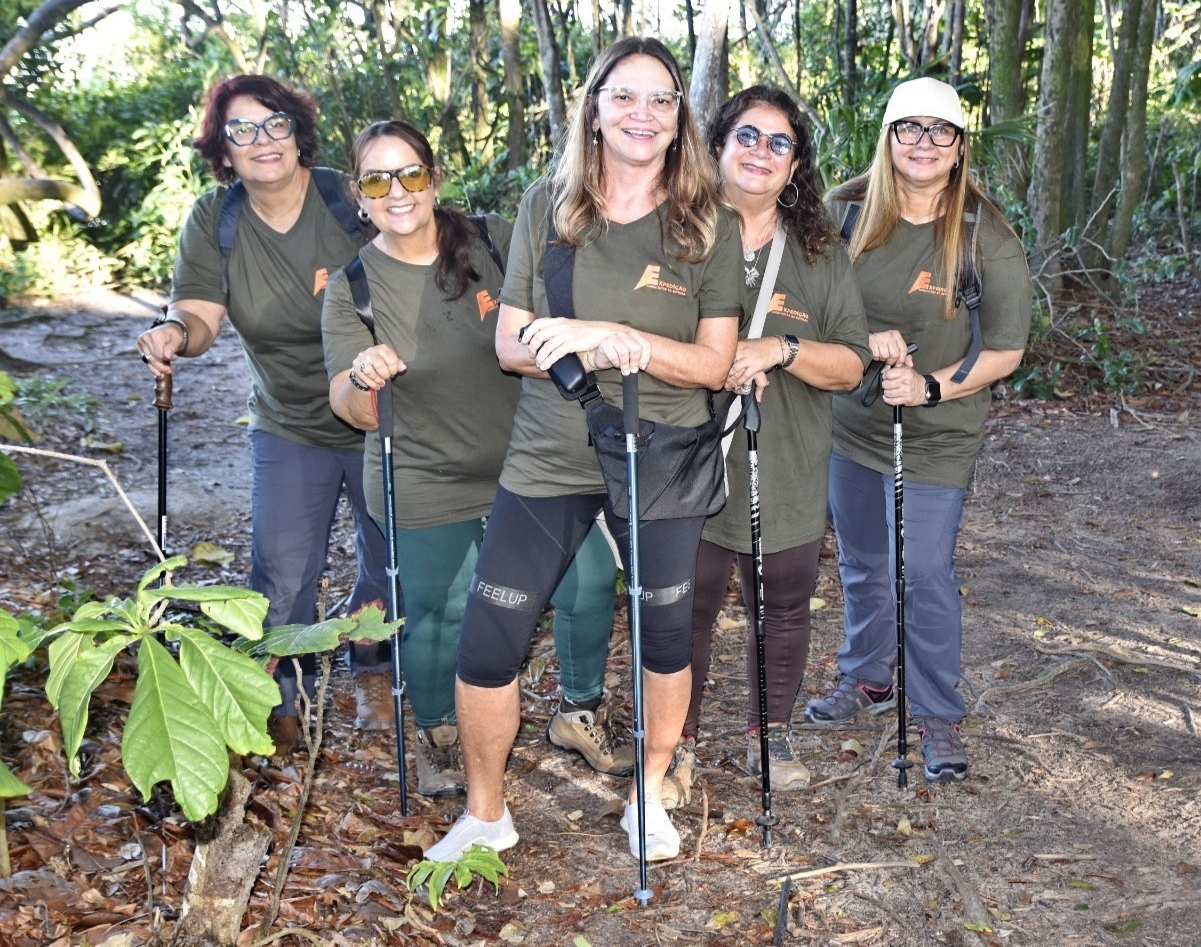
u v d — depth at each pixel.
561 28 14.79
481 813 3.17
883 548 3.91
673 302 2.86
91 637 1.87
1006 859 3.23
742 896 3.07
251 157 3.30
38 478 6.58
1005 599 5.28
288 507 3.58
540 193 2.97
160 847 2.98
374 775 3.68
